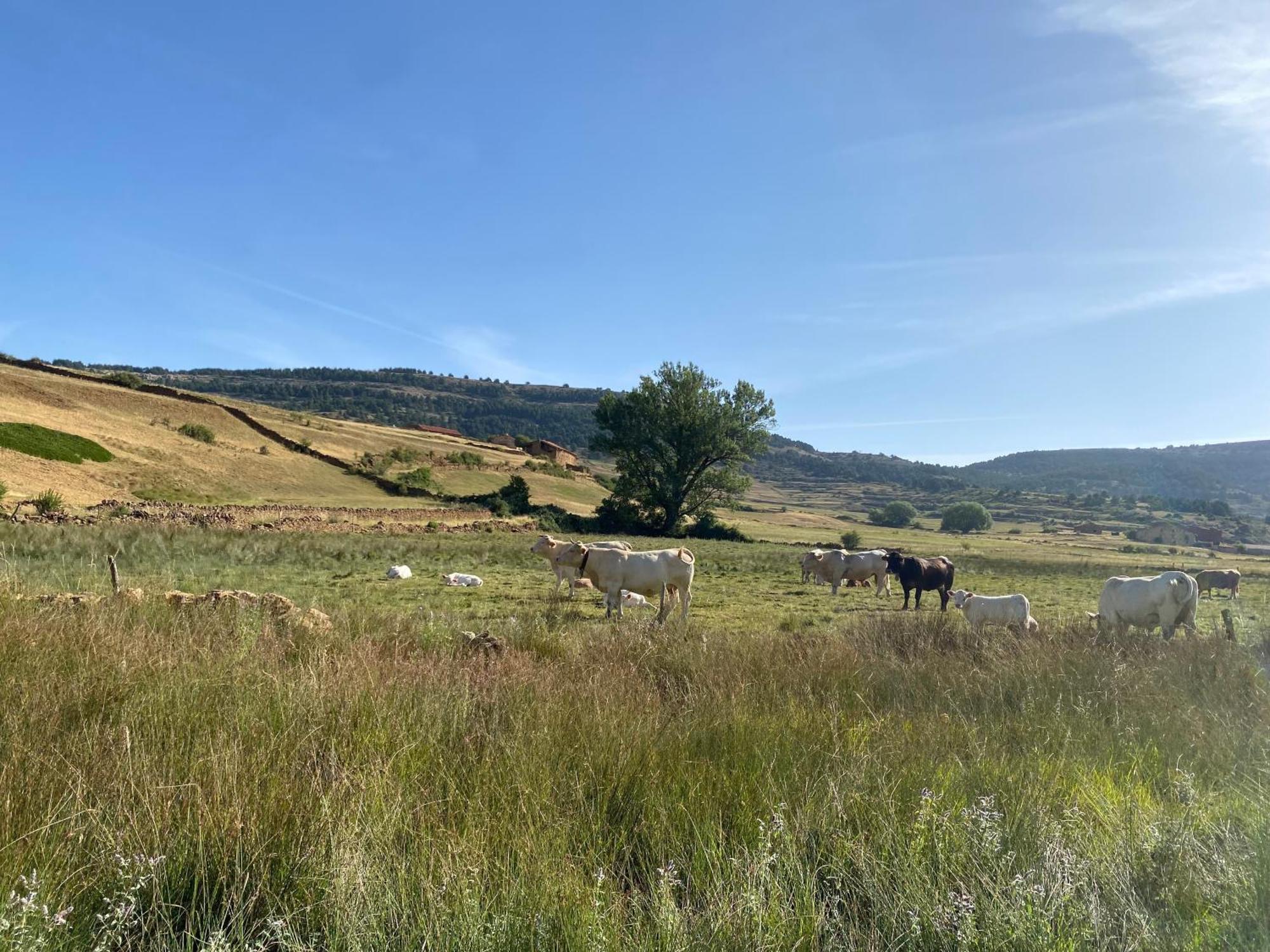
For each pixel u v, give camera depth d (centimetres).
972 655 1019
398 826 381
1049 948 313
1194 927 339
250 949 293
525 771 458
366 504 6675
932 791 460
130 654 679
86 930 300
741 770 496
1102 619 1417
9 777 395
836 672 859
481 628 1293
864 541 7762
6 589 1016
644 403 7000
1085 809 464
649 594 1673
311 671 629
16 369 7788
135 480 5681
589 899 328
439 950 297
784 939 316
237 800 383
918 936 324
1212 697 784
